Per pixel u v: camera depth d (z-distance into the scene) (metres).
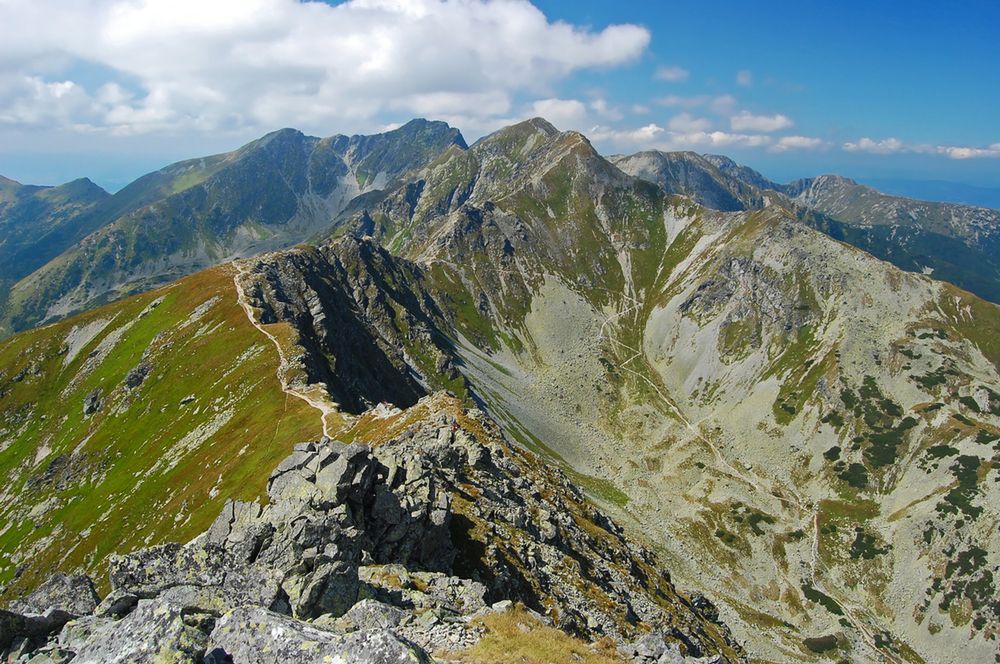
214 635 20.31
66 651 20.73
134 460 130.12
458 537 48.84
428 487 48.16
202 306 181.50
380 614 28.69
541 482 84.31
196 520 91.00
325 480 39.28
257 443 105.38
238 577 29.23
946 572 190.38
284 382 128.12
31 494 140.00
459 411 91.56
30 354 190.75
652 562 98.81
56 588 25.66
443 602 33.56
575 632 44.22
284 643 19.47
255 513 39.28
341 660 18.61
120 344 182.50
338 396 136.38
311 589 29.80
